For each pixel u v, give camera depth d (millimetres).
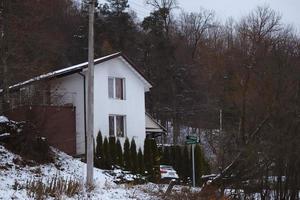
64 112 34000
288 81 25125
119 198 19000
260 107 25359
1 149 24203
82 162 28859
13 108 27453
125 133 37812
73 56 60375
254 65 34000
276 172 22406
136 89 39094
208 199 21438
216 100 59750
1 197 15078
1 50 26922
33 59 31984
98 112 35750
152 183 30172
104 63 36812
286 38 48750
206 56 67688
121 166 34031
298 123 23016
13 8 29266
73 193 17875
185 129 63906
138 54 66625
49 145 27672
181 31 76375
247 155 22547
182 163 37438
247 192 22391
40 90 28547
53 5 53562
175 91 66562
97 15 64000
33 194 16297
